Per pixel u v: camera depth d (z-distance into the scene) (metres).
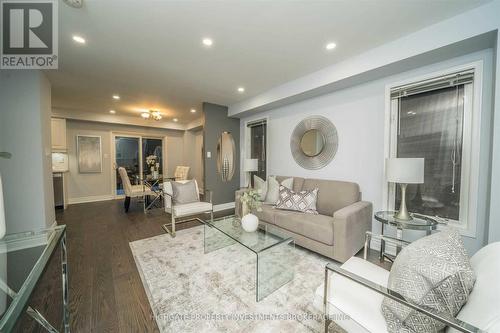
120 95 3.90
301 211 2.79
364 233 2.44
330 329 1.35
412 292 0.86
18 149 2.57
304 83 3.02
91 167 5.61
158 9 1.66
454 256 0.89
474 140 1.92
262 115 4.32
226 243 2.70
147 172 6.68
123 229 3.33
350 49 2.30
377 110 2.59
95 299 1.66
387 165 2.08
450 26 1.78
